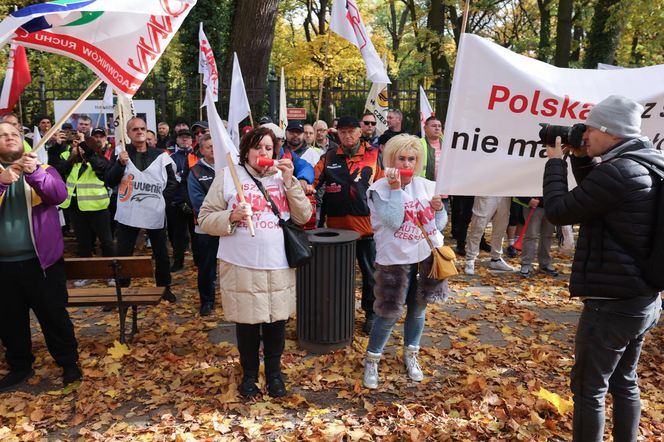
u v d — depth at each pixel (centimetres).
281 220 363
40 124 819
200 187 551
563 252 855
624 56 2038
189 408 369
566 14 1521
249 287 357
